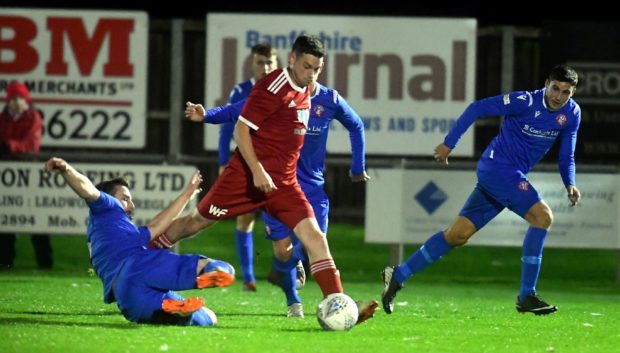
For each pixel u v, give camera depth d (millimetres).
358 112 39438
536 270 22766
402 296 30203
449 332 20250
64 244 42438
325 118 23062
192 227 20156
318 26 39344
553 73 22438
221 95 39531
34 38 39469
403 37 39312
